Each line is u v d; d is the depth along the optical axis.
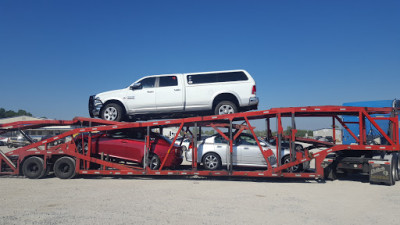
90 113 10.81
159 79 10.66
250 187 8.67
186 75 10.62
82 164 10.22
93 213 5.58
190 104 10.35
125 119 11.15
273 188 8.57
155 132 10.99
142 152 10.10
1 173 10.17
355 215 5.71
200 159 10.57
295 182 9.77
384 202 6.86
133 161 10.23
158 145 10.24
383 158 9.69
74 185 8.74
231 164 9.62
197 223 5.04
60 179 9.92
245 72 10.41
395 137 9.55
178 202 6.57
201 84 10.40
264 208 6.15
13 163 10.40
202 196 7.26
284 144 11.12
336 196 7.51
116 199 6.82
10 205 6.18
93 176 10.66
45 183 9.08
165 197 7.09
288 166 9.41
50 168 10.36
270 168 9.45
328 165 10.33
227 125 9.91
